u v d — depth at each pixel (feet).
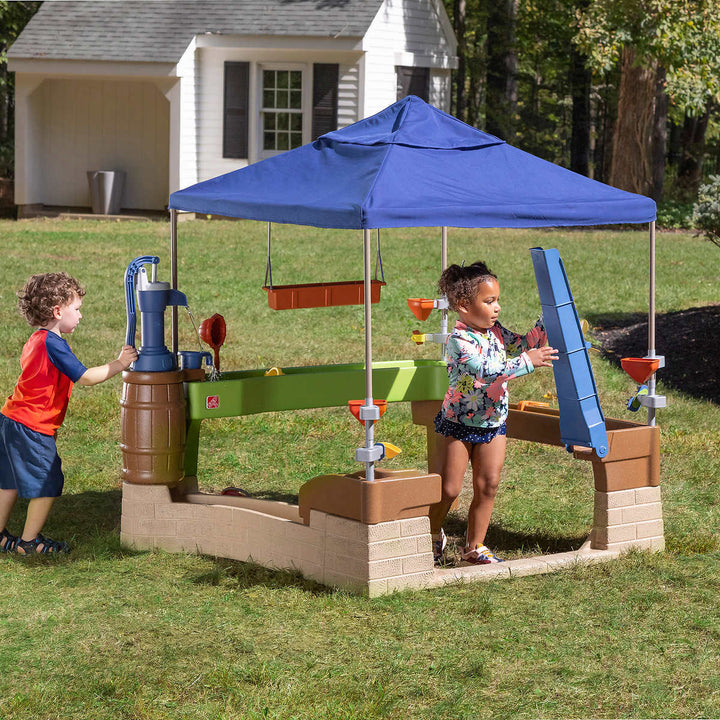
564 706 12.23
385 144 16.61
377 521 15.33
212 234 67.00
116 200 78.79
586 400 16.72
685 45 71.87
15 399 17.44
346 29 74.33
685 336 35.88
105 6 79.77
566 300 16.48
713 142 139.74
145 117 80.02
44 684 12.61
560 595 15.64
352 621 14.58
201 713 11.93
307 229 71.41
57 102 81.00
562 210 15.97
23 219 77.56
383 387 18.81
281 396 18.06
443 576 16.07
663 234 72.69
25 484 17.37
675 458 23.84
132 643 13.84
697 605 15.35
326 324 40.24
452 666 13.17
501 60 114.52
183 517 17.62
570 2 109.50
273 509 17.40
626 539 17.47
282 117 78.23
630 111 81.56
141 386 17.37
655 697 12.42
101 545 17.83
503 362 16.40
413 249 61.26
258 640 13.94
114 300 43.21
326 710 11.99
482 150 17.30
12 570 16.78
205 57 77.82
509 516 20.02
